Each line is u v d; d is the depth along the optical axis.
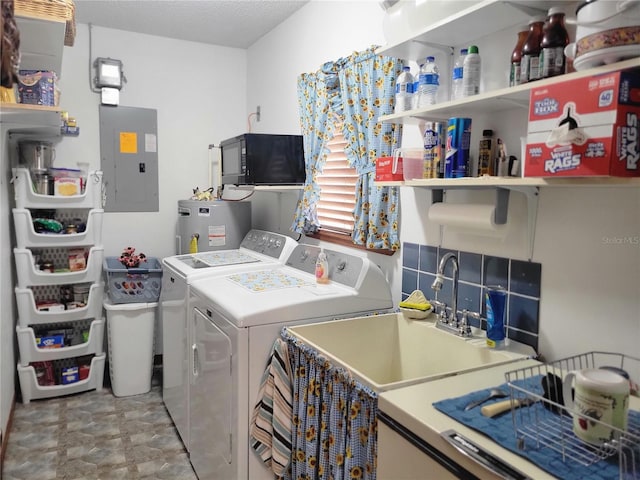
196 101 3.94
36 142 3.14
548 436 1.00
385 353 2.02
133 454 2.59
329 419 1.55
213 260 2.87
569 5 1.42
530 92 1.25
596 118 1.05
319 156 2.83
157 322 3.86
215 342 2.06
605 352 1.33
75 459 2.53
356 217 2.43
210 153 3.99
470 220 1.67
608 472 0.88
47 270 3.21
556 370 1.44
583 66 1.12
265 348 1.86
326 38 2.82
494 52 1.73
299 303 1.93
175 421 2.81
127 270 3.28
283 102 3.41
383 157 1.94
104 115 3.61
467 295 1.89
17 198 2.97
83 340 3.41
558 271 1.53
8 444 2.66
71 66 3.49
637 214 1.31
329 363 1.52
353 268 2.17
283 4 3.08
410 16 1.80
